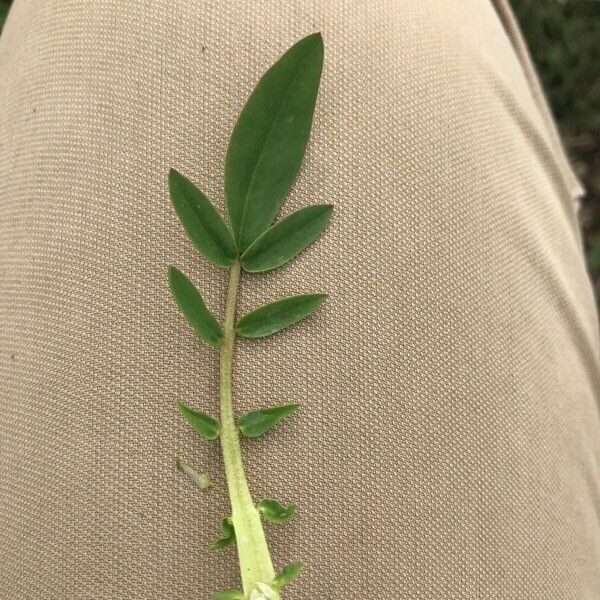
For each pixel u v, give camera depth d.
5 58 0.14
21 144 0.13
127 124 0.12
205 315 0.11
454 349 0.12
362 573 0.12
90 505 0.12
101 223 0.12
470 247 0.13
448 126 0.13
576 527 0.13
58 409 0.12
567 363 0.14
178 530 0.12
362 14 0.13
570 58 0.26
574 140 0.27
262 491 0.12
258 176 0.11
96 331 0.12
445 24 0.13
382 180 0.12
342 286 0.12
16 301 0.12
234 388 0.12
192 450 0.12
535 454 0.13
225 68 0.12
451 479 0.12
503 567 0.12
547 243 0.14
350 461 0.12
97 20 0.13
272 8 0.12
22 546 0.12
